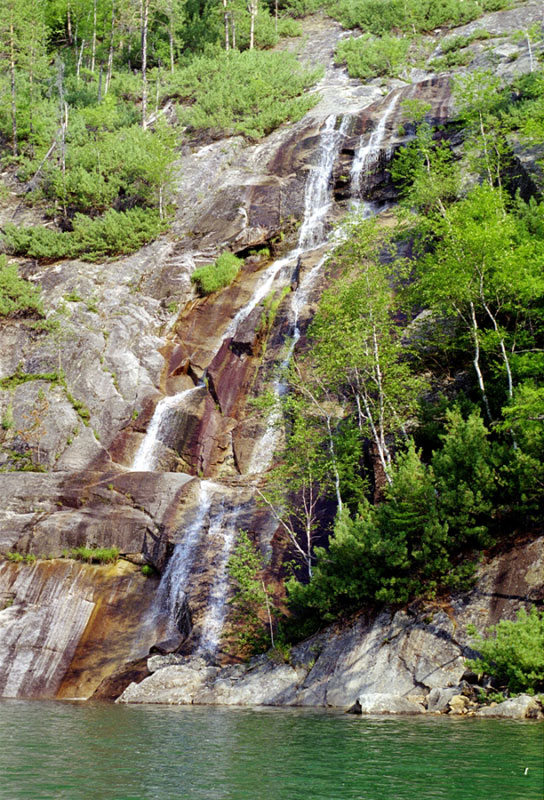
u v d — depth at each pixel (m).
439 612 18.17
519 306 24.47
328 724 14.62
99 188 47.72
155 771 10.64
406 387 26.00
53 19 73.00
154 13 71.31
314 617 21.03
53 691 22.67
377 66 57.78
